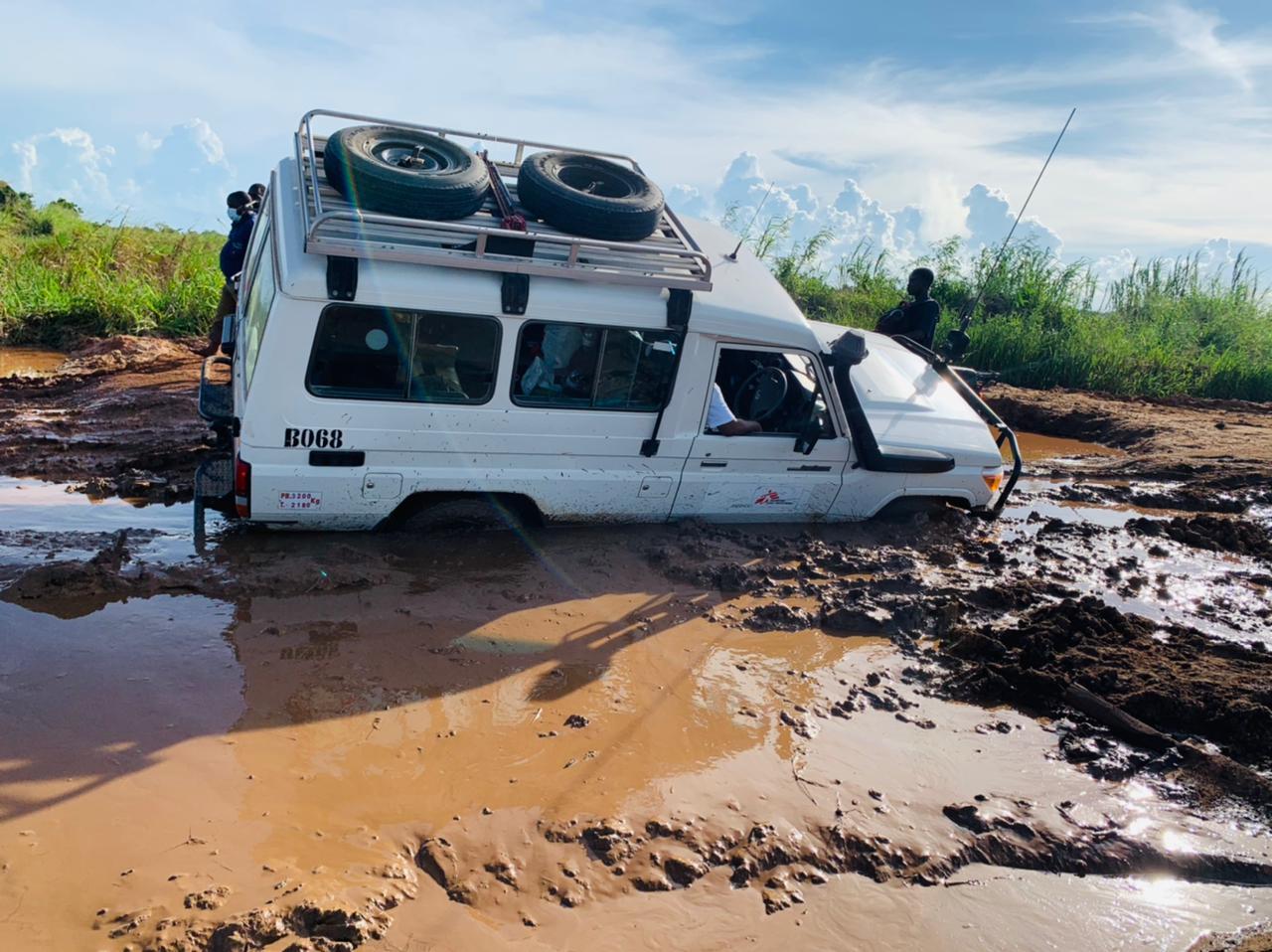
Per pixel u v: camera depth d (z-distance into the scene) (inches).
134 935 130.5
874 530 304.7
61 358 514.0
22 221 969.5
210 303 577.0
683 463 271.7
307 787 165.5
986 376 363.9
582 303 243.0
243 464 230.7
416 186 225.1
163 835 150.2
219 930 132.1
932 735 202.8
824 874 161.6
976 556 298.2
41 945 127.6
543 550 264.4
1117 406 581.0
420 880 148.7
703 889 154.9
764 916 151.3
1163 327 802.2
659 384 261.6
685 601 248.1
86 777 160.7
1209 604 279.7
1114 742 205.5
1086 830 177.3
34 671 188.2
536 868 153.9
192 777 163.9
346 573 237.8
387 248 219.3
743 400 287.9
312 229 212.4
